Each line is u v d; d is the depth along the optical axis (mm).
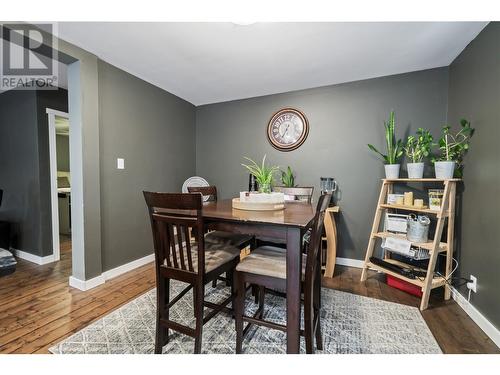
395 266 2244
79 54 2090
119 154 2555
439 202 2031
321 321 1740
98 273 2293
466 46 2037
